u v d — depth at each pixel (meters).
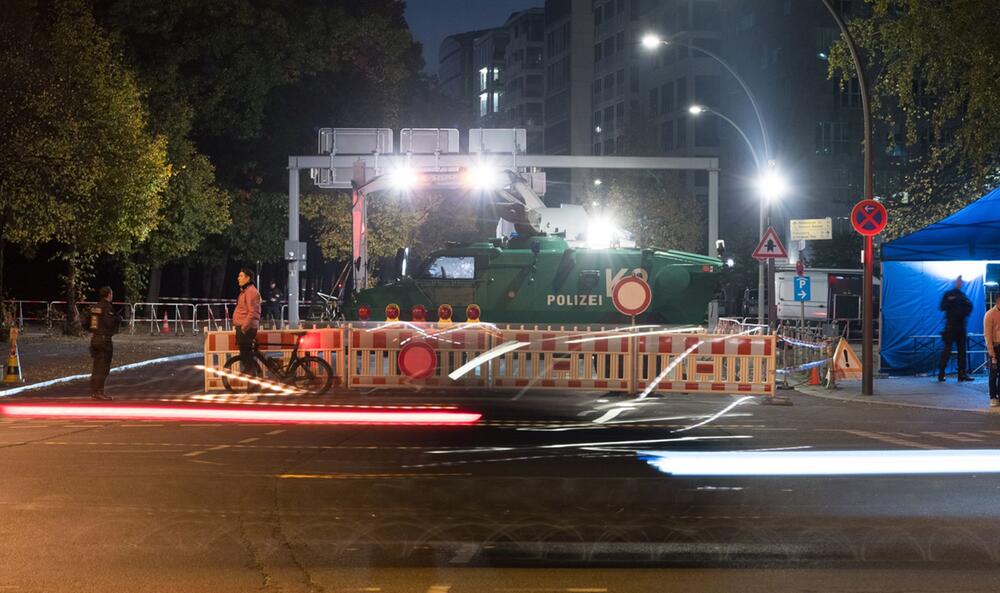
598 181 86.25
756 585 7.55
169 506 10.16
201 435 15.19
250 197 54.78
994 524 9.55
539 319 27.77
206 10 47.25
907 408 20.47
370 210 54.38
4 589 7.34
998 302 20.36
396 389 22.77
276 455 13.27
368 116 55.59
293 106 54.44
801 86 85.38
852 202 84.69
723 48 98.94
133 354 32.28
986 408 20.28
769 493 10.92
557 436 15.23
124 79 36.44
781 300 53.91
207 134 51.38
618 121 134.25
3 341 36.66
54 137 32.31
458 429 16.02
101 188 35.41
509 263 27.75
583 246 29.23
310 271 74.31
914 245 26.50
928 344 27.53
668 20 115.25
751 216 89.38
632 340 21.56
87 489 10.97
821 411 19.50
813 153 85.00
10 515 9.74
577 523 9.53
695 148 109.75
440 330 22.09
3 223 33.56
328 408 18.97
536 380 21.81
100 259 51.56
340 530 9.20
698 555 8.42
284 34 50.53
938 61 25.12
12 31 32.38
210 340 21.88
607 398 21.48
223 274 58.09
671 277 27.38
